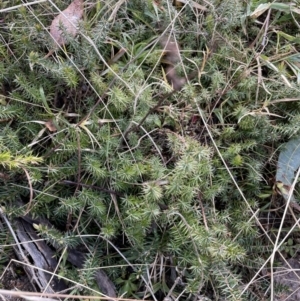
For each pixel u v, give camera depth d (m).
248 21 0.42
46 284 0.36
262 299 0.36
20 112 0.37
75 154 0.35
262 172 0.39
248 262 0.37
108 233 0.34
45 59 0.37
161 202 0.35
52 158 0.36
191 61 0.38
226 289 0.33
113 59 0.39
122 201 0.35
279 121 0.39
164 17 0.40
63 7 0.41
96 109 0.37
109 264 0.36
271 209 0.39
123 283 0.36
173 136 0.36
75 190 0.36
